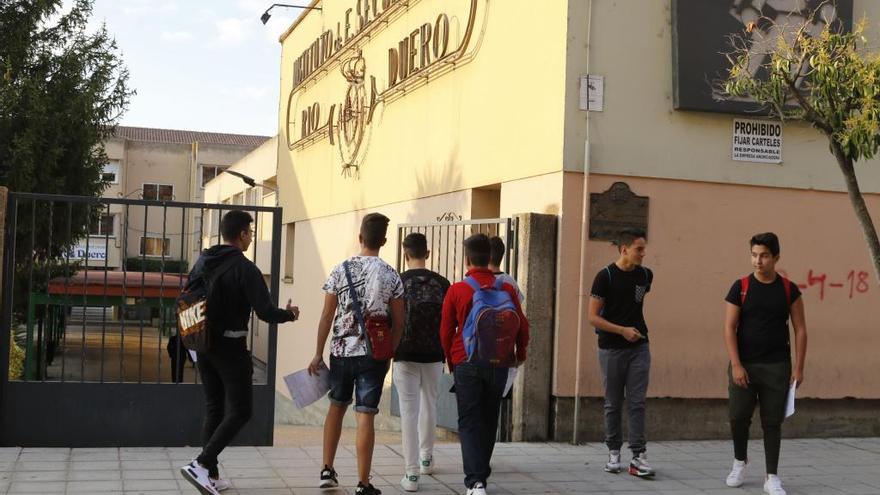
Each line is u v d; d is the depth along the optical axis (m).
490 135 11.02
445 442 9.91
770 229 9.81
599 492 7.34
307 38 21.16
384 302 6.71
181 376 8.71
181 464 7.65
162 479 7.12
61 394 8.23
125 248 8.41
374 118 15.62
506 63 10.65
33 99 19.42
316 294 19.30
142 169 62.78
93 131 20.94
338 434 6.97
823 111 7.15
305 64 20.67
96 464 7.56
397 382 7.30
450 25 12.43
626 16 9.45
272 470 7.61
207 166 62.53
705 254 9.62
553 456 8.64
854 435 10.04
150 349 13.91
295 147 21.69
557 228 9.30
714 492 7.43
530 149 9.97
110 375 11.91
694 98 9.41
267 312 6.54
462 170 11.80
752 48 9.48
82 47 20.91
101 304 8.64
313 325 19.41
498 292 6.83
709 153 9.63
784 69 7.30
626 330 7.73
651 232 9.46
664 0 9.55
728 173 9.69
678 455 8.84
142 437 8.33
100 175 21.41
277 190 23.80
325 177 18.95
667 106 9.52
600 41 9.37
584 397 9.30
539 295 9.28
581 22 9.33
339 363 6.70
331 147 18.56
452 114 12.23
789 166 9.87
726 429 9.69
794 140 9.89
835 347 9.99
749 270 9.73
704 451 9.05
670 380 9.52
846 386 10.01
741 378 7.31
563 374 9.26
